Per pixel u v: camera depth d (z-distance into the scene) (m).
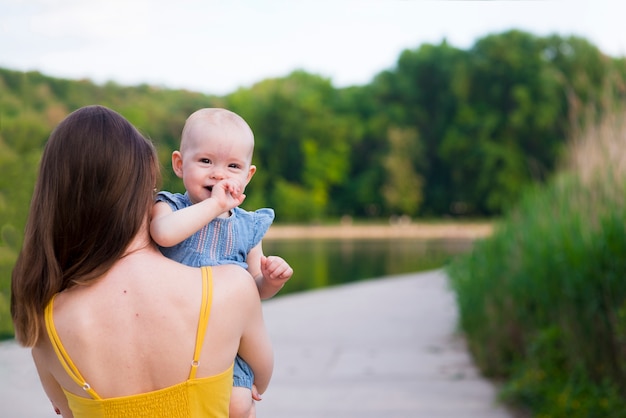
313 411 5.79
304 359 7.89
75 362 1.69
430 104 67.19
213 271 1.80
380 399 6.13
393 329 9.73
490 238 8.94
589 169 6.27
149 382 1.70
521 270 6.14
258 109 63.00
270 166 63.09
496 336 6.79
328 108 68.50
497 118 61.03
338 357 7.98
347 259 30.36
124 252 1.76
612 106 6.68
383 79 69.00
